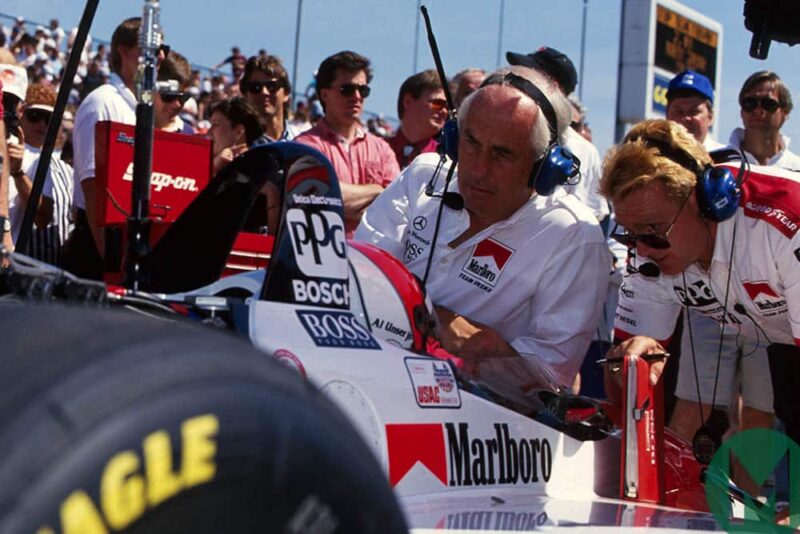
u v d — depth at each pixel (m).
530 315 5.51
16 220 7.41
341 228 3.80
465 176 5.33
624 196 4.74
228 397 1.69
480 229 5.50
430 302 4.43
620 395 5.10
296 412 1.75
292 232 3.65
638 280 5.61
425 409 3.81
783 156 8.71
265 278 3.59
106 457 1.56
